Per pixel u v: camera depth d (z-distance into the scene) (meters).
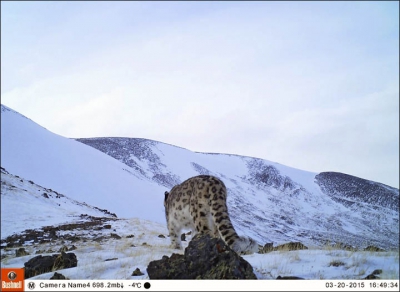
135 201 69.94
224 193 9.95
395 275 7.76
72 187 62.75
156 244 16.98
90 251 15.74
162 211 69.88
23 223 25.72
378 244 70.56
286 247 12.39
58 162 71.94
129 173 91.38
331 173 140.38
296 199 116.94
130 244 16.77
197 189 10.30
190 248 8.38
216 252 8.07
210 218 10.05
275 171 141.50
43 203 34.44
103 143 140.12
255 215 90.88
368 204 110.94
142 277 9.08
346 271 8.30
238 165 149.38
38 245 19.08
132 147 140.50
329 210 107.69
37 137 78.69
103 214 39.69
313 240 68.44
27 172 60.22
